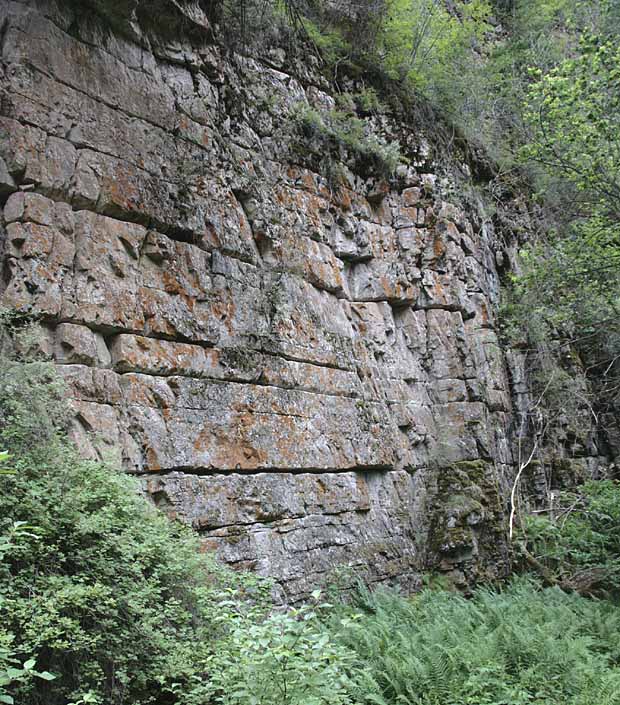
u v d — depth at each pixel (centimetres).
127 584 650
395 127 1509
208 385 950
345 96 1413
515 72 2164
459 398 1447
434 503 1360
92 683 592
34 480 662
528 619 1054
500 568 1355
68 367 789
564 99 1305
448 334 1470
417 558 1291
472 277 1568
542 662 859
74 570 636
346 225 1327
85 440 778
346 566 1106
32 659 432
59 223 816
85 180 847
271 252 1130
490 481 1410
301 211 1215
